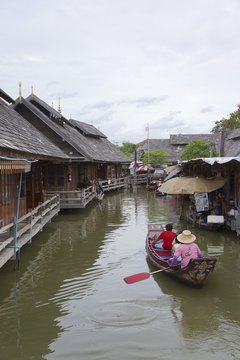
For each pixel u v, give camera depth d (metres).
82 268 11.92
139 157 65.69
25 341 7.43
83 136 37.06
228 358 6.81
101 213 23.48
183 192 17.44
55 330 7.87
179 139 64.19
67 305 9.12
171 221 20.44
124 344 7.28
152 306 9.04
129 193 37.66
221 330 7.86
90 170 34.38
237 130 37.56
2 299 9.51
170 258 11.05
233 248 14.31
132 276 9.94
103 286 10.35
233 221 16.28
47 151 16.86
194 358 6.80
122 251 13.93
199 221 18.09
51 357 6.84
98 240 15.78
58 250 14.09
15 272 11.51
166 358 6.79
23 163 11.67
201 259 9.61
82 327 8.00
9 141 11.69
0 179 12.66
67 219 21.12
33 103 26.45
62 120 29.02
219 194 18.48
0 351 7.07
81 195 23.45
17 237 11.73
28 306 9.07
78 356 6.86
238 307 8.98
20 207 15.52
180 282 10.59
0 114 15.15
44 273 11.42
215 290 10.07
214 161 16.08
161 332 7.77
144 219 21.19
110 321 8.27
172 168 34.94
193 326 8.02
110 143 48.66
